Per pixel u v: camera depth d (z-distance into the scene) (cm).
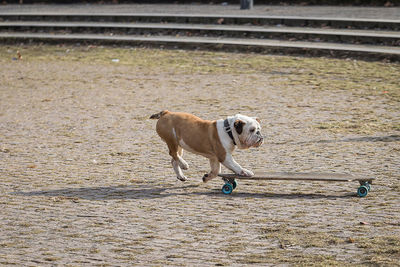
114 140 1341
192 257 719
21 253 744
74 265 703
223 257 716
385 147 1206
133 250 746
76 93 1867
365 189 926
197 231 807
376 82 1870
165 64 2336
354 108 1562
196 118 988
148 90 1881
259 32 2680
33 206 927
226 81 1981
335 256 705
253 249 738
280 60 2319
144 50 2666
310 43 2484
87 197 965
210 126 962
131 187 1017
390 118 1445
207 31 2812
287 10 3147
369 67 2106
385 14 2777
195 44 2638
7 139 1373
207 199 945
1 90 1939
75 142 1334
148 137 1360
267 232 795
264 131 1375
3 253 745
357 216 843
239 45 2541
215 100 1711
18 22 3372
